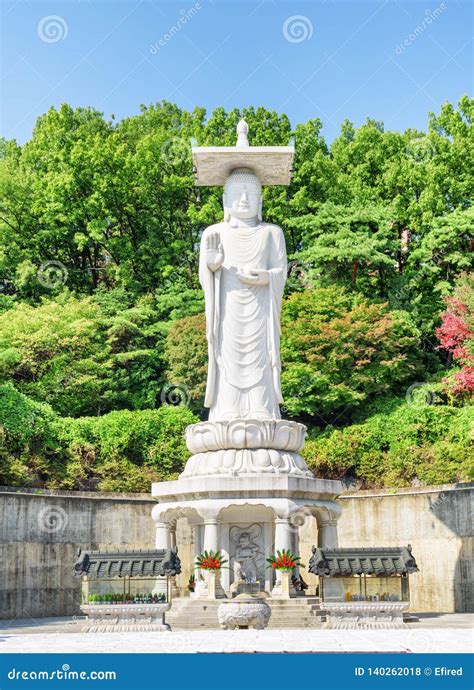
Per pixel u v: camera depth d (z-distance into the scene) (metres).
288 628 24.81
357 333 44.62
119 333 49.25
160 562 24.16
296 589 27.33
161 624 23.66
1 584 32.78
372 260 47.78
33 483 37.56
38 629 26.23
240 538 27.81
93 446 39.50
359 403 45.44
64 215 54.16
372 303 48.12
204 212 52.66
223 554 27.50
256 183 30.81
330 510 28.39
